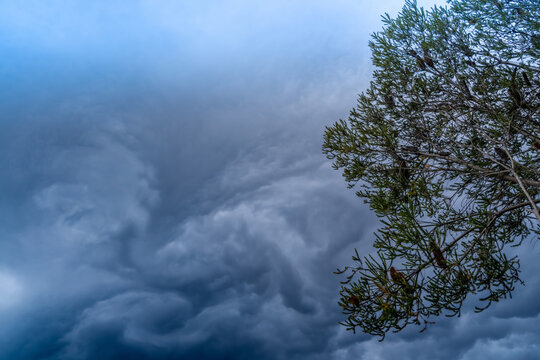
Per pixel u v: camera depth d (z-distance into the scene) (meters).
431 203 4.79
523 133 4.74
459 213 5.02
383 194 4.74
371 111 6.27
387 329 3.26
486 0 5.22
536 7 4.76
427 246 3.34
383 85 6.37
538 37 4.93
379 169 5.53
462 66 5.80
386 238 3.52
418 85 6.11
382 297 3.33
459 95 5.62
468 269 3.92
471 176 5.42
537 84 5.23
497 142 4.20
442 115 5.98
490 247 4.29
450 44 5.89
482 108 5.44
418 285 3.31
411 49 6.27
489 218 4.23
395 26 6.34
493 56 5.43
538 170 4.61
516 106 5.12
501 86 5.41
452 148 5.50
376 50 6.55
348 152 5.56
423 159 5.51
